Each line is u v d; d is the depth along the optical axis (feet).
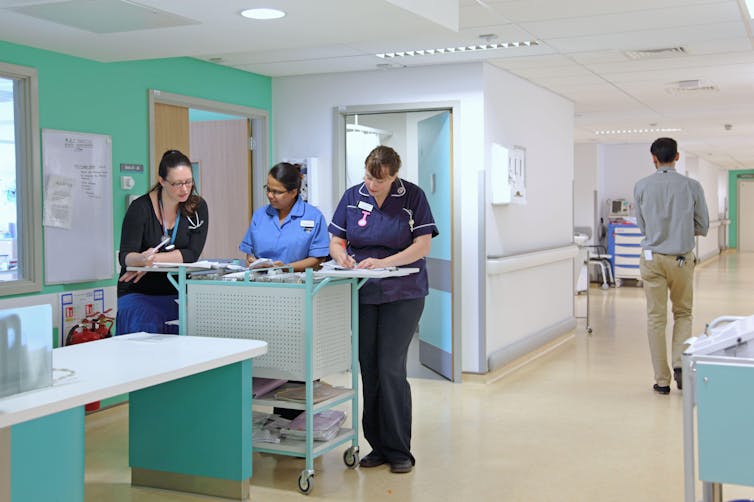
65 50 14.99
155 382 9.01
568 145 28.22
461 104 20.52
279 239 14.11
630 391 19.27
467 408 17.70
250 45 14.51
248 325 12.63
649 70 22.38
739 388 7.57
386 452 13.52
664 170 18.53
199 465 12.09
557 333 25.73
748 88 25.98
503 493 12.26
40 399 7.61
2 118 15.38
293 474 13.24
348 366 13.34
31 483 8.66
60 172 16.16
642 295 40.29
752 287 44.39
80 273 16.65
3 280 15.31
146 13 12.14
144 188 18.24
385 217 12.98
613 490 12.36
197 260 14.40
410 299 12.91
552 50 19.35
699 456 7.77
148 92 18.28
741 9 15.75
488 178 20.63
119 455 14.34
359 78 21.81
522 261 22.07
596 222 46.19
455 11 13.74
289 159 22.81
